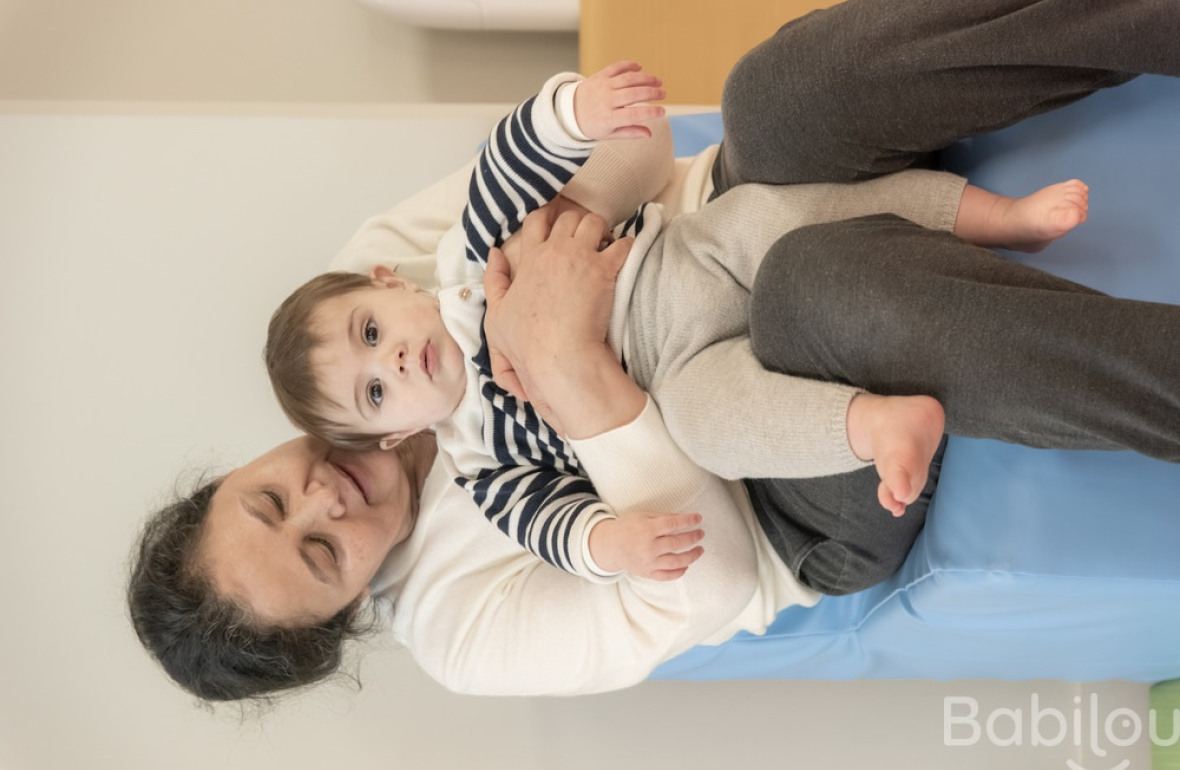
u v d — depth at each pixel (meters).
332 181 1.52
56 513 1.38
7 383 1.42
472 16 1.83
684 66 1.64
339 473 1.06
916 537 1.03
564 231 0.98
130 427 1.41
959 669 1.28
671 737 1.39
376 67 2.07
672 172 1.13
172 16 2.08
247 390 1.42
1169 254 0.94
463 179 1.28
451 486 1.13
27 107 1.56
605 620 1.04
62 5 2.07
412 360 1.02
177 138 1.53
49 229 1.49
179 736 1.34
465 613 1.09
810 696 1.42
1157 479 0.89
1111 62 0.87
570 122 0.93
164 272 1.47
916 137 0.92
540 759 1.37
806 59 0.89
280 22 2.08
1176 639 1.07
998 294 0.78
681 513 0.96
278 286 1.47
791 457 0.85
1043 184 0.98
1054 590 0.90
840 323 0.82
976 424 0.82
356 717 1.36
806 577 1.09
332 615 1.05
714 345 0.95
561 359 0.93
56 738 1.32
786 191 0.96
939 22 0.87
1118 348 0.74
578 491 1.01
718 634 1.10
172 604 1.03
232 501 1.03
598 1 1.65
